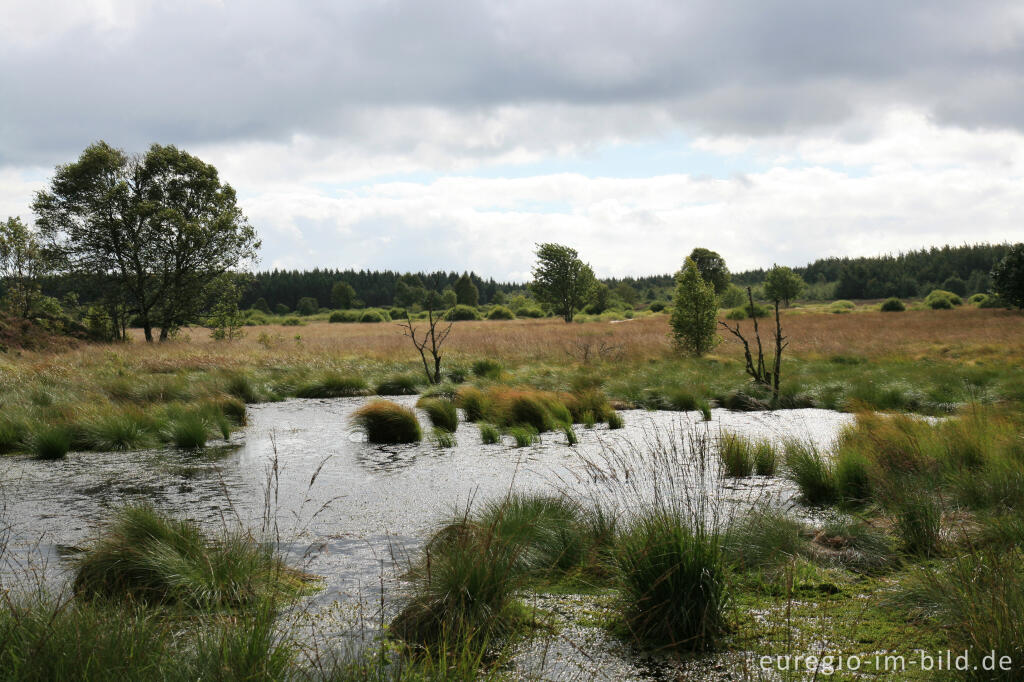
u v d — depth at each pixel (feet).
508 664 9.86
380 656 9.09
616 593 12.78
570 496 19.16
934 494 17.43
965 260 420.36
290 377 57.67
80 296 104.73
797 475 20.47
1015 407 35.24
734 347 79.71
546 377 54.08
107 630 9.19
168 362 63.41
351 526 17.53
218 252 106.93
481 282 597.11
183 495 21.30
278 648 9.09
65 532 17.13
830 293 435.12
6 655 8.56
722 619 10.88
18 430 30.73
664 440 29.89
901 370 53.98
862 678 9.10
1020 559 12.28
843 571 13.43
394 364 65.98
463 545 12.29
